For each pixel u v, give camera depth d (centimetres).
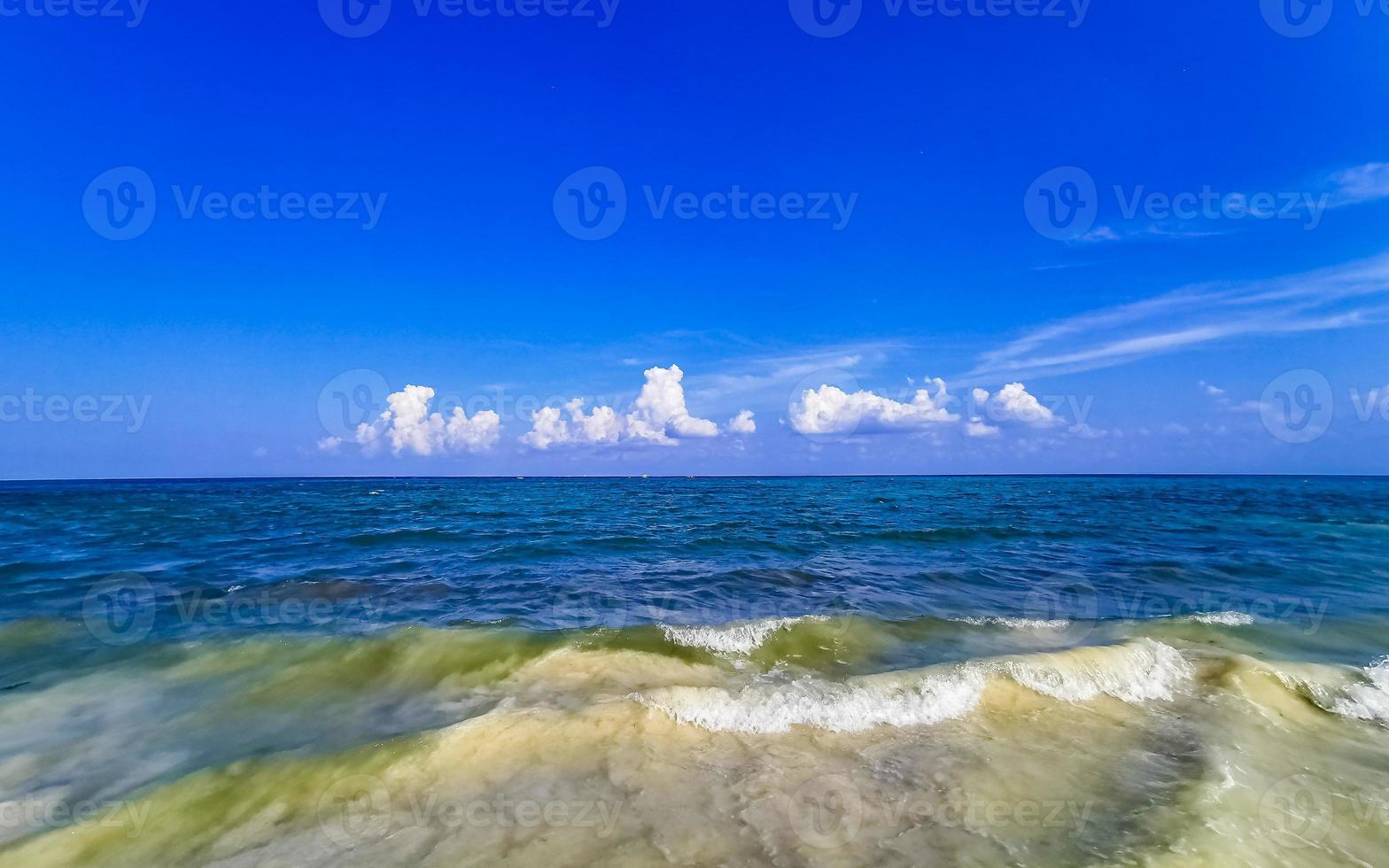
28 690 770
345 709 720
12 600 1212
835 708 684
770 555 1842
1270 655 909
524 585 1386
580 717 649
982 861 424
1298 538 2286
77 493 5762
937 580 1466
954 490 6800
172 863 431
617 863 423
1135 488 7519
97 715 700
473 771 550
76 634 989
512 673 826
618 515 3253
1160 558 1792
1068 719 677
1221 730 644
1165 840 445
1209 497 5256
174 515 3061
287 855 437
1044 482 10944
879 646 962
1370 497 5394
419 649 907
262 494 5541
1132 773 555
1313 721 679
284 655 888
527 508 3700
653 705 673
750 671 848
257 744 629
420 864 423
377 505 3947
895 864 422
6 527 2495
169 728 667
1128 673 788
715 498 5022
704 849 441
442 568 1597
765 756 587
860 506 4000
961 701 709
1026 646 960
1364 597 1293
